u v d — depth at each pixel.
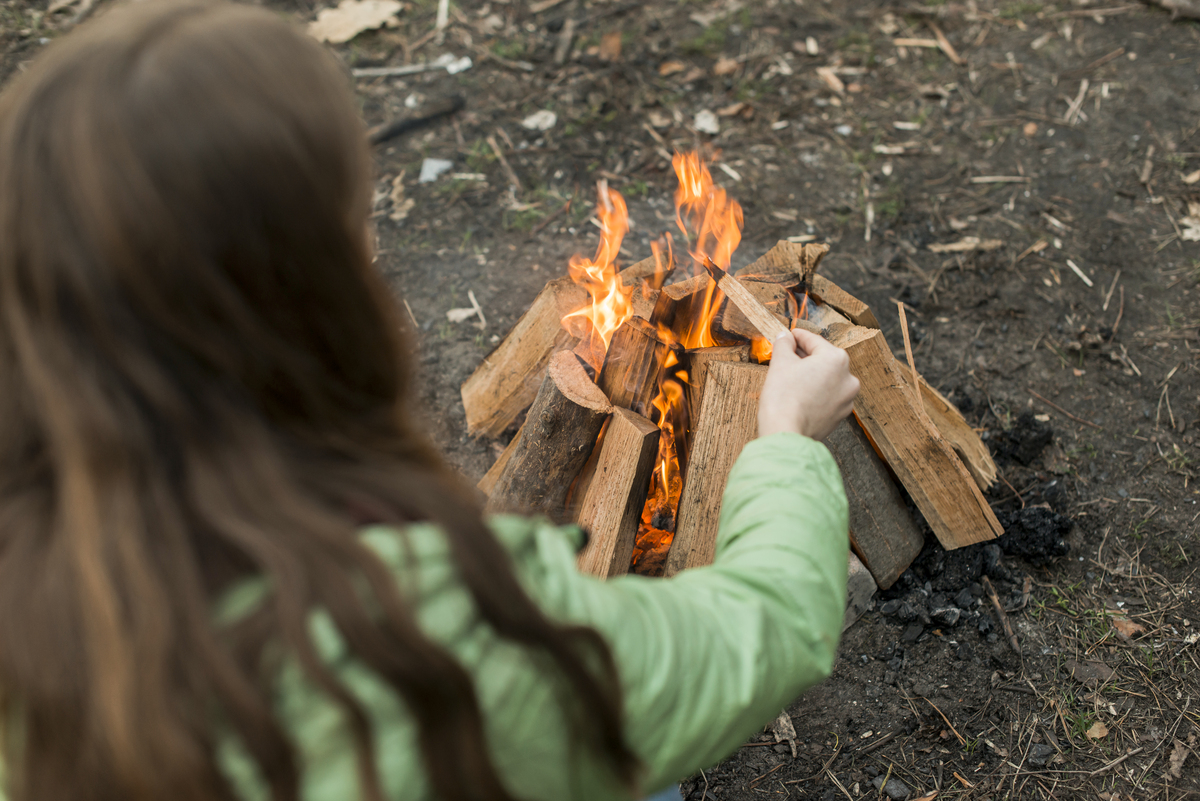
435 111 3.73
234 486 0.54
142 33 0.54
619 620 0.65
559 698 0.59
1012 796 1.88
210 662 0.50
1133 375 2.69
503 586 0.58
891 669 2.09
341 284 0.59
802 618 0.80
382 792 0.53
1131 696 2.01
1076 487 2.43
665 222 3.28
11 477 0.58
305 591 0.52
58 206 0.52
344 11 4.25
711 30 4.08
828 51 3.95
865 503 2.11
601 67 3.93
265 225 0.54
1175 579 2.22
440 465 0.69
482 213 3.34
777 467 0.92
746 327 2.04
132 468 0.54
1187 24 3.85
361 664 0.53
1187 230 3.09
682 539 1.92
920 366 2.77
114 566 0.52
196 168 0.52
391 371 0.65
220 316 0.54
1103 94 3.61
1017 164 3.40
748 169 3.47
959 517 2.12
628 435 1.86
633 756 0.63
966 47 3.91
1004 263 3.05
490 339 2.91
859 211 3.29
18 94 0.55
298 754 0.52
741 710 0.71
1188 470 2.44
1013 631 2.13
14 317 0.54
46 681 0.52
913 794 1.90
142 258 0.51
